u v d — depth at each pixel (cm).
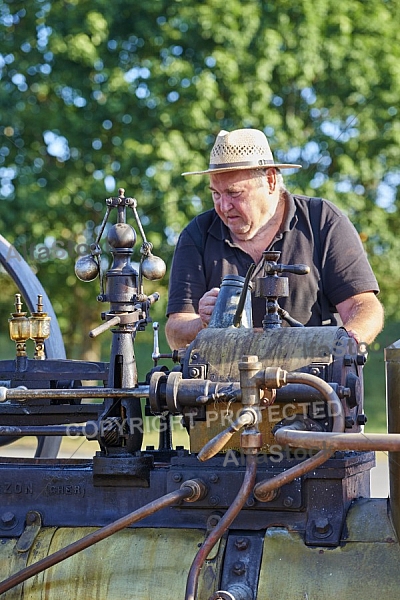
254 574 287
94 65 1295
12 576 288
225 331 313
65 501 316
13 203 1280
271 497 293
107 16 1294
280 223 412
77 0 1312
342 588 280
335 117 1327
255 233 408
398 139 1322
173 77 1270
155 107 1269
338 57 1296
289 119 1291
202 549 272
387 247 1339
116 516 312
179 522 306
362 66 1304
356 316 399
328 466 294
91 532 307
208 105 1253
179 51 1308
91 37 1291
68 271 1300
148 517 308
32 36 1334
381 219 1330
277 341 303
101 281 323
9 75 1340
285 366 297
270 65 1263
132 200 326
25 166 1320
